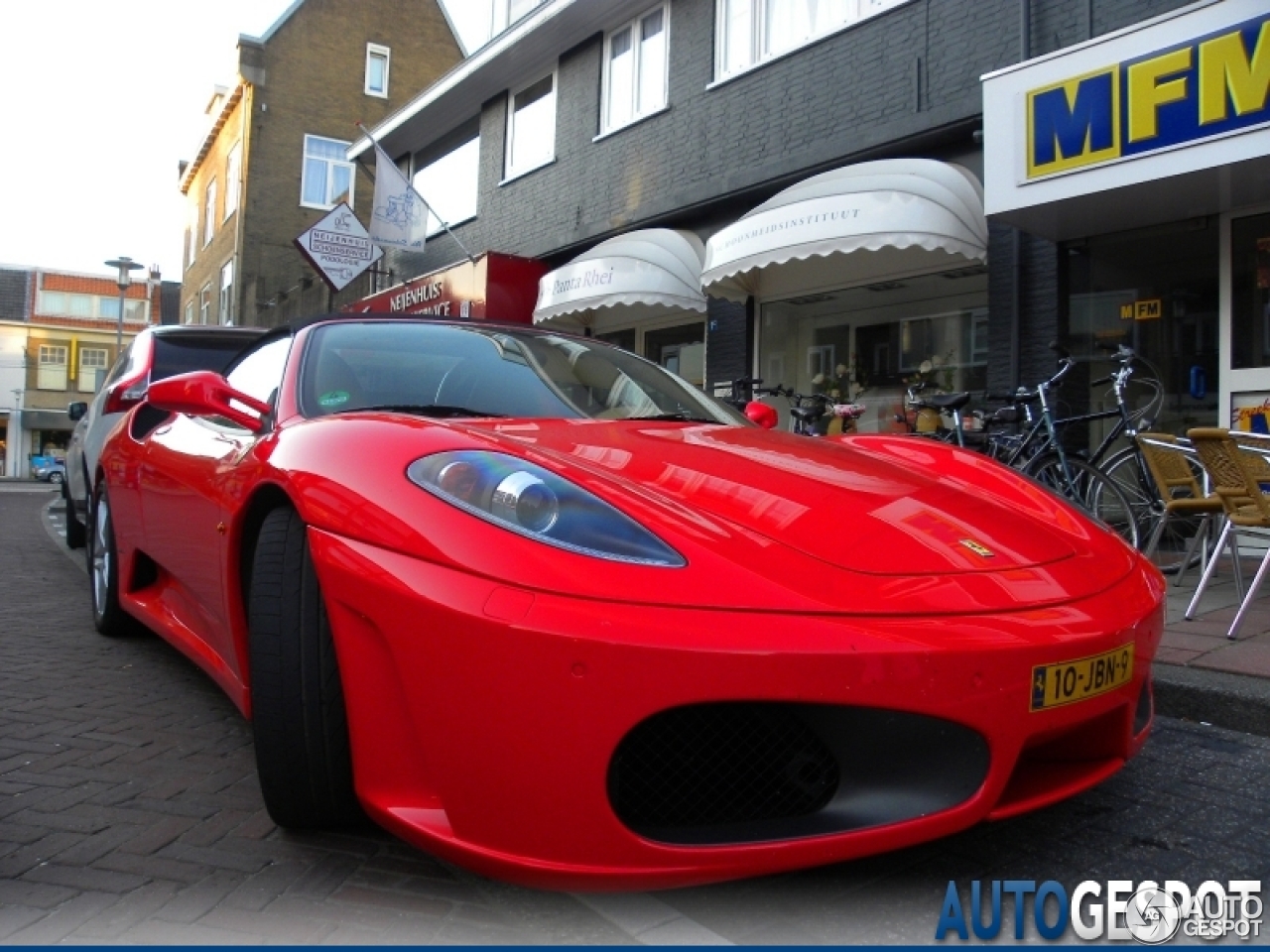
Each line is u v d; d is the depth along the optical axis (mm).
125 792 2436
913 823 1634
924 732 1666
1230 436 3602
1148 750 2809
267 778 2055
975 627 1711
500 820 1617
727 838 1618
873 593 1727
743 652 1566
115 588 3930
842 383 8633
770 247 7250
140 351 5832
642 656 1557
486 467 1902
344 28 23906
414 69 24953
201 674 3625
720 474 2123
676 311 10664
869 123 8133
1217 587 4785
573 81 11852
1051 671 1735
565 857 1591
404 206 12992
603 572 1655
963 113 7332
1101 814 2355
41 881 1953
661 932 1788
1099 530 2375
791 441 2633
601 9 10992
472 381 2781
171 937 1738
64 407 50656
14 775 2547
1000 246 7176
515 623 1595
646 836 1605
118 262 24453
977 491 2580
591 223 11398
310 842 2146
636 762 1642
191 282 29719
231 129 24703
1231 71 5102
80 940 1725
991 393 6734
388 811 1741
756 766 1683
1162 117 5371
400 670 1698
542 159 12641
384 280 16734
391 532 1798
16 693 3328
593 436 2324
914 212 6672
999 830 2258
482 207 13789
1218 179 5430
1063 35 6762
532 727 1580
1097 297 6641
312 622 2008
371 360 2789
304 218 23312
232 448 2688
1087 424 6539
